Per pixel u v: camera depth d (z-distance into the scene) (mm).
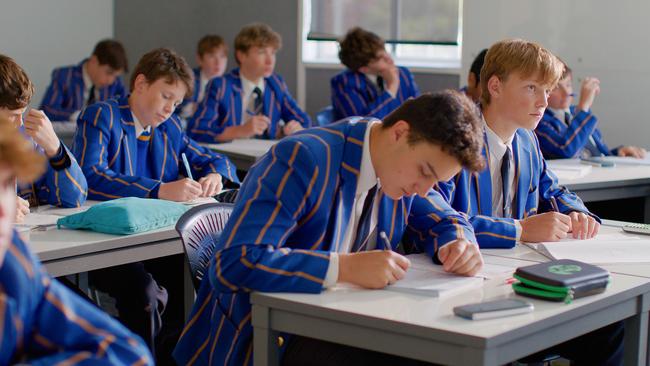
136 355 1166
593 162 3961
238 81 5086
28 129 2742
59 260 2297
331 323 1726
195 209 2254
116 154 3172
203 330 2084
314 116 6809
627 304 1939
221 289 1824
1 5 6805
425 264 2082
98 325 1180
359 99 5160
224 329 1995
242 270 1784
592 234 2461
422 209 2209
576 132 4109
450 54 6336
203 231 2242
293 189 1860
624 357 2023
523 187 2635
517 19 5633
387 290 1841
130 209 2504
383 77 5176
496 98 2555
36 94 7047
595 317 1844
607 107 5336
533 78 2504
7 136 1072
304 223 1910
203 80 6551
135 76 3203
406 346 1647
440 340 1600
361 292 1821
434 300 1780
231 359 1955
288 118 5234
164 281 3240
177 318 3225
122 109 3219
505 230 2332
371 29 6500
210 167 3443
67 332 1153
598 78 5344
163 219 2562
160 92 3172
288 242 1931
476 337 1559
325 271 1812
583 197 3467
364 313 1676
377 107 5105
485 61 2596
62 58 7184
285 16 6852
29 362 1111
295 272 1796
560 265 1911
